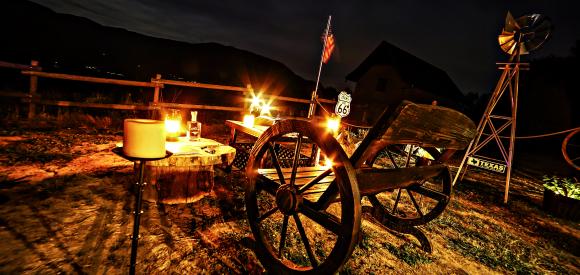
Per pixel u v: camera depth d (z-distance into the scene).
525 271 3.15
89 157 4.49
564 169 11.73
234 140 5.45
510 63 5.47
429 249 3.20
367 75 24.83
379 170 2.10
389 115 1.67
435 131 2.07
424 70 26.52
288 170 2.93
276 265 2.34
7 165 3.70
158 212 3.12
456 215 4.59
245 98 8.91
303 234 2.21
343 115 5.30
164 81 7.47
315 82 6.72
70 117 6.57
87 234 2.50
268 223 3.26
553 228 4.72
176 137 3.61
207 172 3.60
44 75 6.05
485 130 18.16
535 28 5.17
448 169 3.05
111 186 3.52
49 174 3.61
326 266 2.00
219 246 2.68
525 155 14.46
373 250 3.08
